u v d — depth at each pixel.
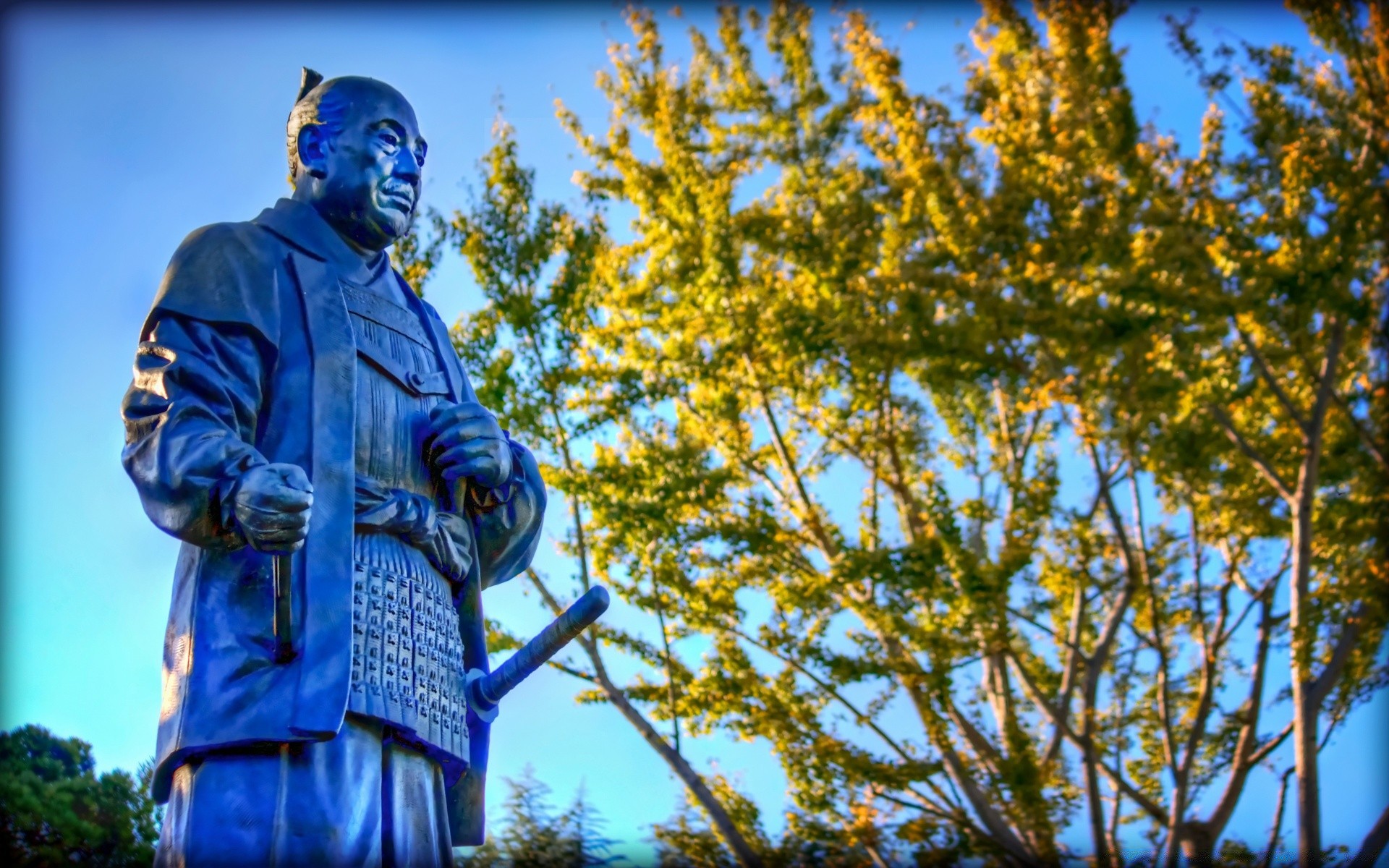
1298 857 15.55
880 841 14.79
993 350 16.17
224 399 4.37
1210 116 17.16
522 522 5.00
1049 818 15.18
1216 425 17.47
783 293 17.20
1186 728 17.64
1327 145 16.20
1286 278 15.58
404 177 4.97
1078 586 15.88
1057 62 16.58
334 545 4.39
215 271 4.57
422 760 4.59
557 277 16.20
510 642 15.27
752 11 18.23
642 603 15.51
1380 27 16.41
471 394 5.13
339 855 4.20
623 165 17.59
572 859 13.03
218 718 4.18
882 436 16.66
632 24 17.88
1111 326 15.20
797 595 15.31
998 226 15.76
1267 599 17.64
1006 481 16.55
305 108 5.02
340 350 4.64
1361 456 17.58
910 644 16.22
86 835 8.57
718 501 16.14
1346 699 16.53
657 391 16.39
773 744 15.05
